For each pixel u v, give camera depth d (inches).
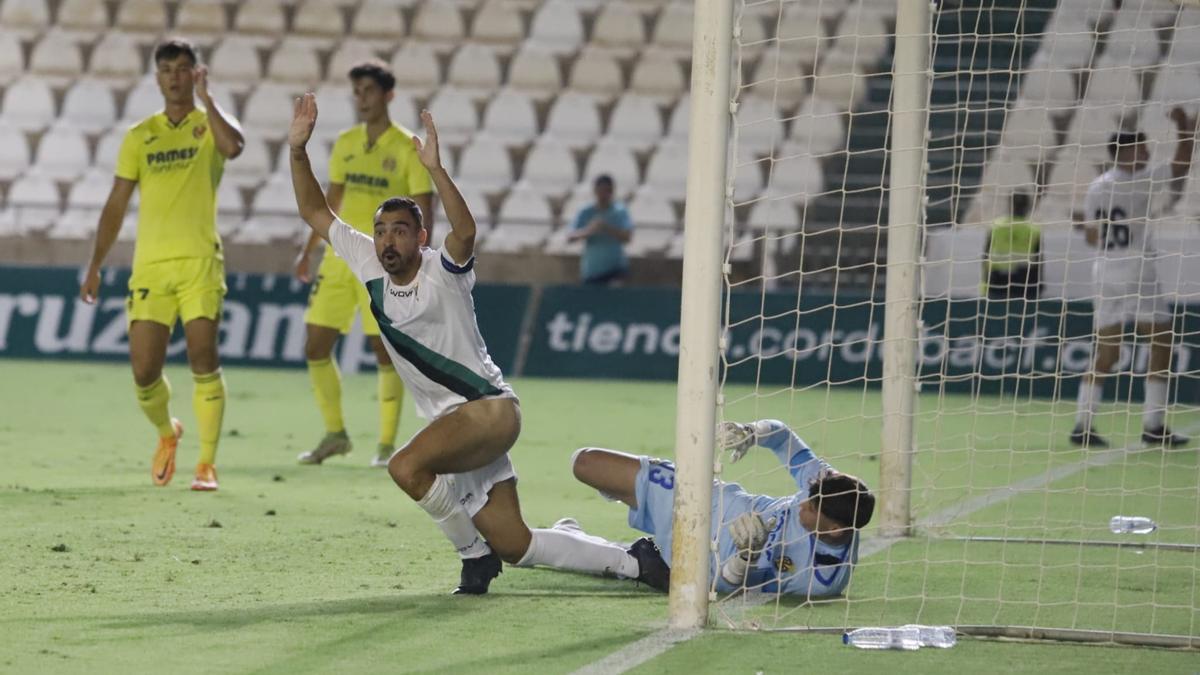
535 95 2314.2
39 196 2250.2
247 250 1964.8
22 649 479.2
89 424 1262.3
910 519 795.4
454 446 581.3
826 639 526.0
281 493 879.7
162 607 555.2
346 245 607.8
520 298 1882.4
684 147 2246.6
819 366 1776.6
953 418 1475.1
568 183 2225.6
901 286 796.6
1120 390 1617.9
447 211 579.2
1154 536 790.5
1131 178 1219.2
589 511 840.9
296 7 2432.3
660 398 1617.9
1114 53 1696.6
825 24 2281.0
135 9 2445.9
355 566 655.1
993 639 533.3
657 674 462.3
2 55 2412.6
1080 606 601.3
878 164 2140.7
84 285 894.4
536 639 510.6
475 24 2402.8
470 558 595.2
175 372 1819.6
